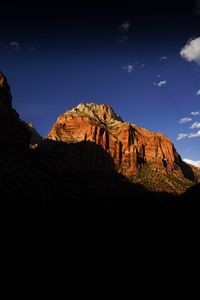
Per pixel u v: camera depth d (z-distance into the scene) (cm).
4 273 4312
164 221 8294
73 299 3812
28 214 7700
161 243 6203
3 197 8281
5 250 5156
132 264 5069
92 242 6469
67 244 6131
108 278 4472
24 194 9431
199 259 4941
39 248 5622
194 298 3647
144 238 6781
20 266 4666
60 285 4200
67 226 7550
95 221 8588
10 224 6562
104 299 3809
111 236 7031
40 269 4691
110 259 5362
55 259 5212
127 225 8156
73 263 5106
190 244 5800
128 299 3797
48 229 6944
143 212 10188
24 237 6025
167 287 4028
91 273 4684
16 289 3950
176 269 4638
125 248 6006
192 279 4178
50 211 8712
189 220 7694
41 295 3884
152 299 3750
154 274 4528
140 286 4141
